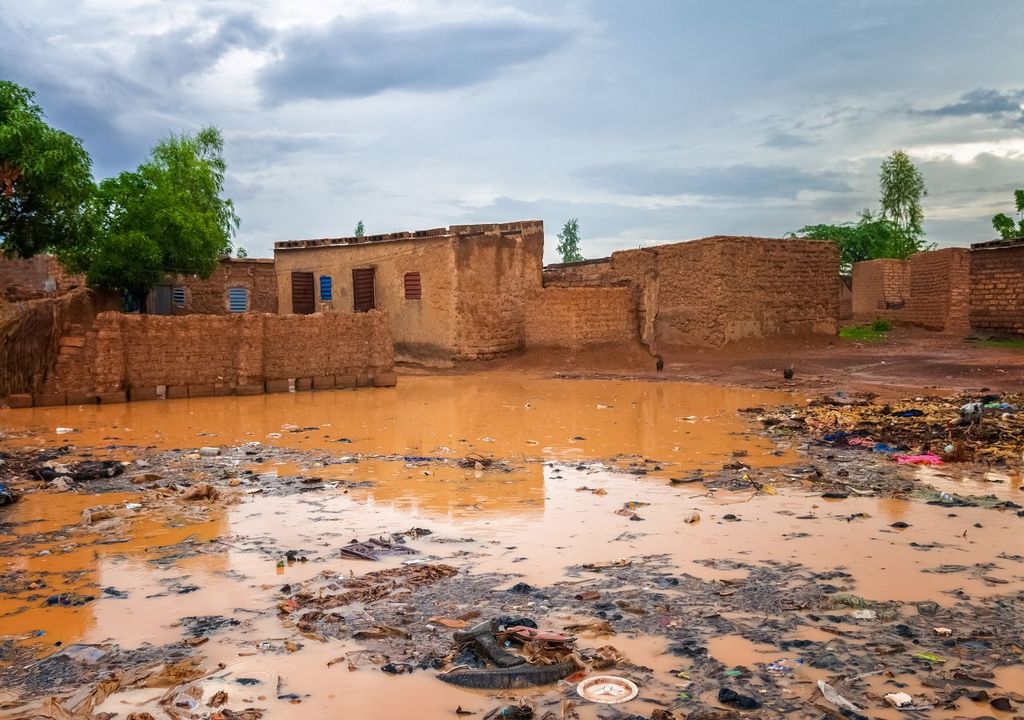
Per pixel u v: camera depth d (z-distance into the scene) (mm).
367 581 6023
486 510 8180
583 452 11469
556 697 4188
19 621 5348
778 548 6730
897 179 52719
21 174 22156
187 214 28906
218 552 6848
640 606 5441
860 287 38000
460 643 4840
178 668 4547
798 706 4012
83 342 18125
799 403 16672
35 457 11422
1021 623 5051
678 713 3967
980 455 10523
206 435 13484
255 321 20125
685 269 28109
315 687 4328
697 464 10445
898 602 5449
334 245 30422
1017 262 25188
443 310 27500
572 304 26391
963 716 3893
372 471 10266
